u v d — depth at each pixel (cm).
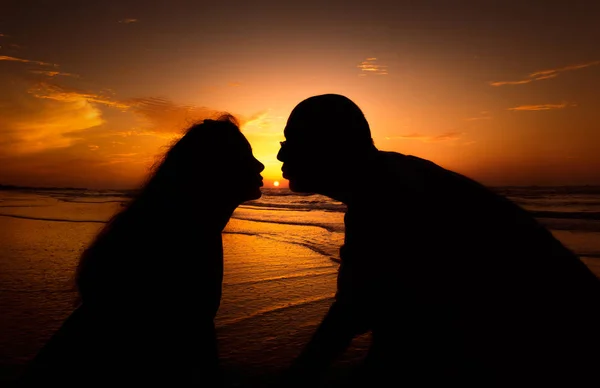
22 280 565
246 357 330
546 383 132
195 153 171
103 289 153
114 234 161
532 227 143
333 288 538
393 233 150
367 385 167
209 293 175
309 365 174
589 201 2648
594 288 134
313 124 156
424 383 154
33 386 143
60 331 152
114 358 150
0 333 367
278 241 992
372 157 159
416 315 152
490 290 139
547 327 132
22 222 1365
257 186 181
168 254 160
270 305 470
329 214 1961
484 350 140
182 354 165
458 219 144
